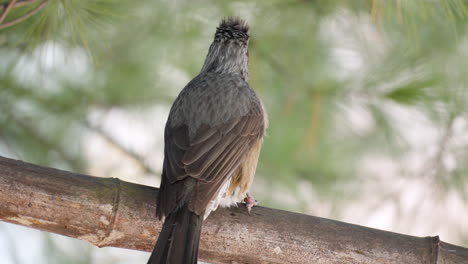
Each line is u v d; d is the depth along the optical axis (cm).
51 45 1052
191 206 802
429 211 1213
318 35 1138
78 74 1160
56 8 934
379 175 1233
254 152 932
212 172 843
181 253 766
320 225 833
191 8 1119
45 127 1188
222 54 1010
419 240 837
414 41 1052
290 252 821
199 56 1145
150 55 1141
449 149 1172
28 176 787
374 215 1211
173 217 795
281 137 1157
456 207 1230
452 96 1096
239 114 922
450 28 1047
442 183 1185
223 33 1022
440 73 1084
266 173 1180
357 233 833
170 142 874
